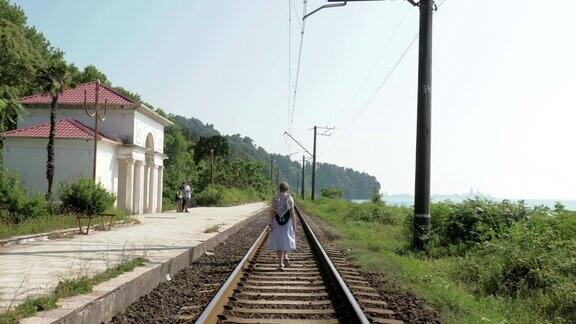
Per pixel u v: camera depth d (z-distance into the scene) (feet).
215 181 278.05
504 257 35.53
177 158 302.66
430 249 50.49
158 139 138.00
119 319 23.80
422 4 51.16
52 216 69.00
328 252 51.06
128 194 114.42
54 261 36.58
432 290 30.86
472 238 50.31
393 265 40.83
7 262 36.04
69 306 21.34
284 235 39.52
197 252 48.03
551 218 44.52
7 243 46.14
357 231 77.97
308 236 67.05
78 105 112.78
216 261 45.57
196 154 344.28
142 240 53.21
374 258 45.24
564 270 32.27
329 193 298.97
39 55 152.87
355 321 22.25
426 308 26.55
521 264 33.76
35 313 20.03
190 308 25.17
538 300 28.58
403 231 64.03
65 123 108.78
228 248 56.75
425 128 51.31
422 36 51.26
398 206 123.13
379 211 114.93
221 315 23.04
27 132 105.81
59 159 103.86
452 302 27.84
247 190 307.99
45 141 104.32
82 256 39.29
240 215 116.26
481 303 28.22
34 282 28.09
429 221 51.52
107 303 24.02
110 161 110.93
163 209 157.69
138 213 122.11
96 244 48.62
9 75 146.51
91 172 102.78
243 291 30.04
